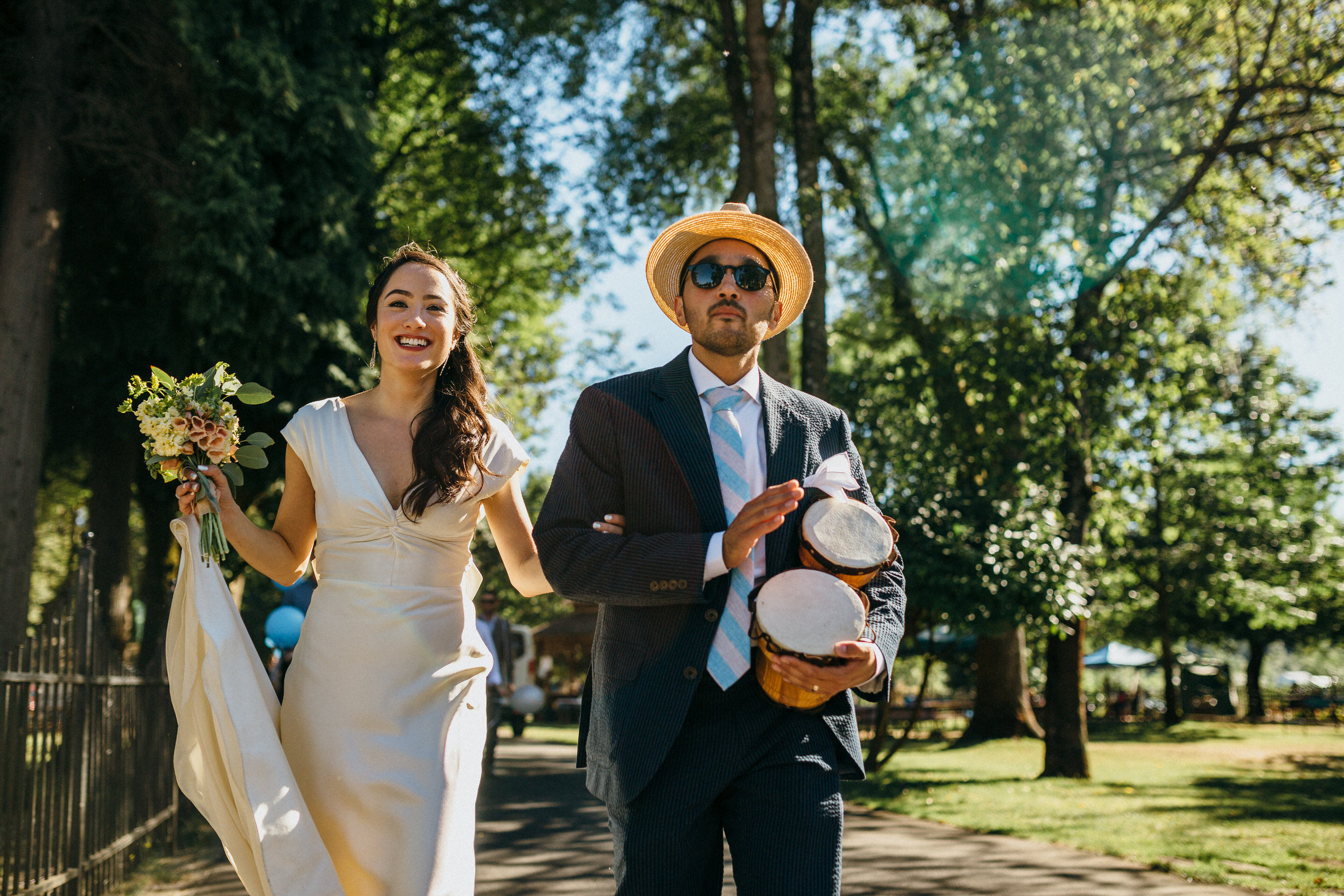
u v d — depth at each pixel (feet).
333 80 43.68
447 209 69.00
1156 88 46.75
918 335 49.67
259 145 41.04
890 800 36.58
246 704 9.14
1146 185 46.78
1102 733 95.04
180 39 38.40
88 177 43.21
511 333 77.41
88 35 40.19
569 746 66.95
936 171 47.32
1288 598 102.68
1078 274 45.70
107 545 51.31
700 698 8.46
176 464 9.77
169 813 23.89
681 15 59.62
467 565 10.39
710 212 9.43
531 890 20.10
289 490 10.28
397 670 9.54
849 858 23.79
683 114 61.11
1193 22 46.47
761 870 8.18
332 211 42.16
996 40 46.80
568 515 8.89
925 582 39.50
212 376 9.97
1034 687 124.88
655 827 8.21
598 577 8.47
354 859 9.24
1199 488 99.35
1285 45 47.06
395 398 10.36
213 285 39.40
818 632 8.07
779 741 8.43
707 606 8.54
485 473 10.14
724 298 9.14
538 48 62.39
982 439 45.52
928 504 41.27
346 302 43.34
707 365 9.35
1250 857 22.88
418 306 10.24
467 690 10.03
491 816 30.58
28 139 38.09
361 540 9.70
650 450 8.93
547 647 131.85
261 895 9.32
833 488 9.19
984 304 46.50
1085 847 25.12
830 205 51.78
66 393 48.14
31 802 15.89
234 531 9.97
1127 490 58.34
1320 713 132.05
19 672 15.44
